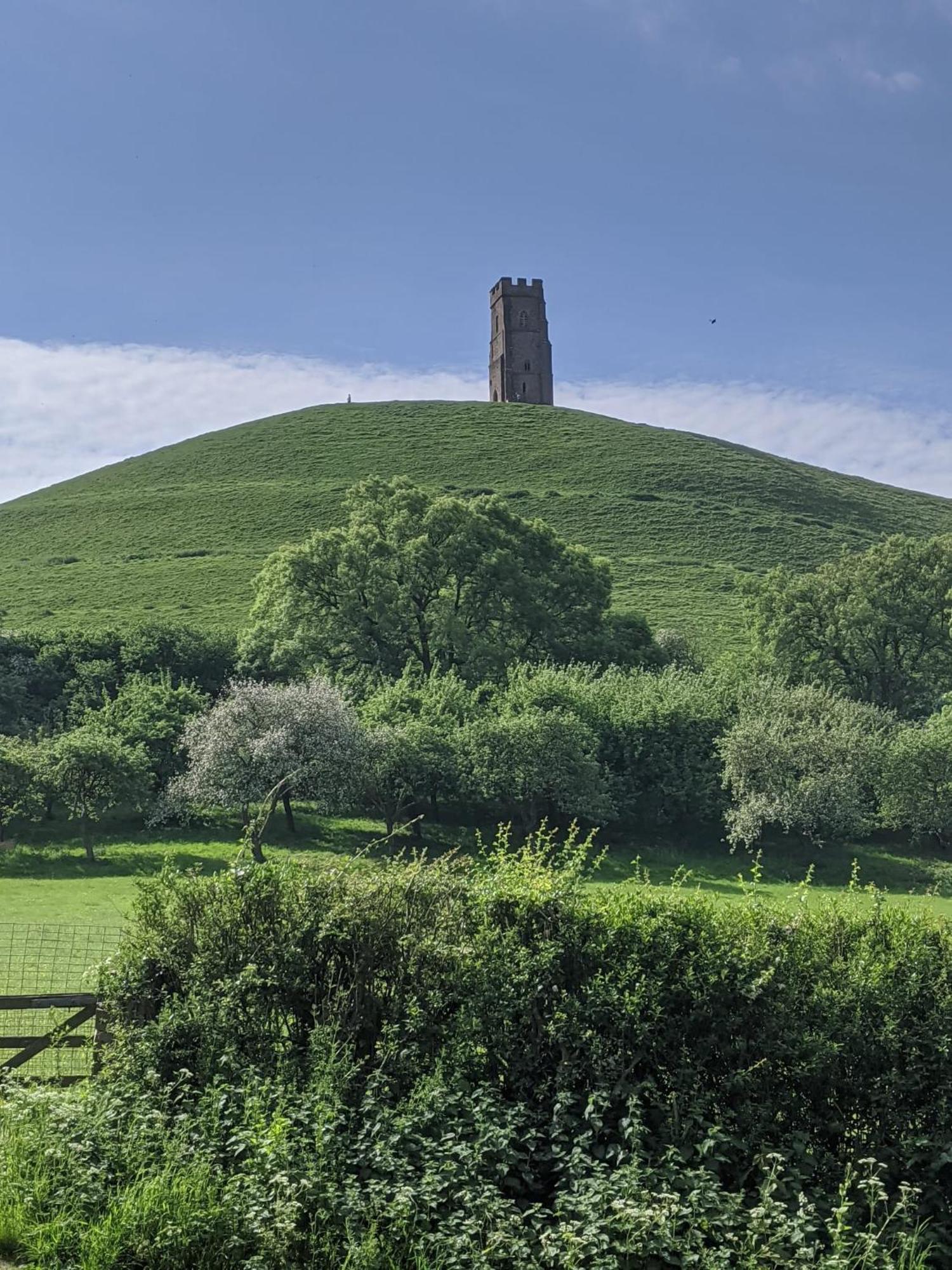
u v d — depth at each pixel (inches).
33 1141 340.2
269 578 2935.5
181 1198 313.4
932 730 2217.0
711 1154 349.7
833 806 1967.3
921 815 2043.6
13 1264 297.3
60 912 1246.3
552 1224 330.6
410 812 2137.1
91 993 407.8
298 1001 391.5
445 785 2027.6
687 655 3518.7
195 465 6318.9
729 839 2005.4
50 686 2938.0
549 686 2325.3
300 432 6766.7
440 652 2827.3
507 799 2028.8
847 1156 359.9
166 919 405.4
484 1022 375.2
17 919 1167.6
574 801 1985.7
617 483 5930.1
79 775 1800.0
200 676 3053.6
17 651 3078.2
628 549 5118.1
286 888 405.1
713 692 2386.8
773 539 5295.3
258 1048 384.8
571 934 385.7
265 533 5206.7
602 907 396.5
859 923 399.9
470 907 398.0
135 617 4094.5
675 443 6599.4
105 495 5964.6
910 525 5836.6
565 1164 343.0
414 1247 306.2
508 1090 374.0
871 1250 310.2
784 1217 315.6
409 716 2178.9
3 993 666.8
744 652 3248.0
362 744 1967.3
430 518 2938.0
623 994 370.9
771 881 1847.9
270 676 2876.5
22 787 1843.0
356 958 390.3
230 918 397.7
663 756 2178.9
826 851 2046.0
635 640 3203.7
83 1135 344.5
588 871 422.9
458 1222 315.3
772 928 390.3
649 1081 359.6
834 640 2933.1
